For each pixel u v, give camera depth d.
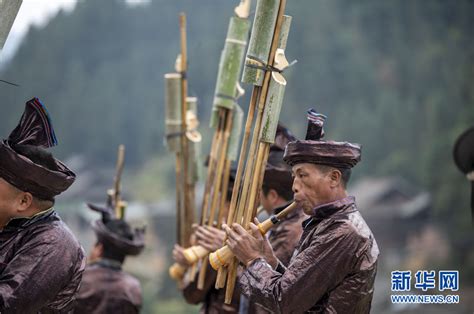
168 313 95.44
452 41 186.00
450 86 168.88
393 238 117.31
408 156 152.38
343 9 192.00
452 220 117.25
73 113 182.00
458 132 138.75
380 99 169.38
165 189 156.25
